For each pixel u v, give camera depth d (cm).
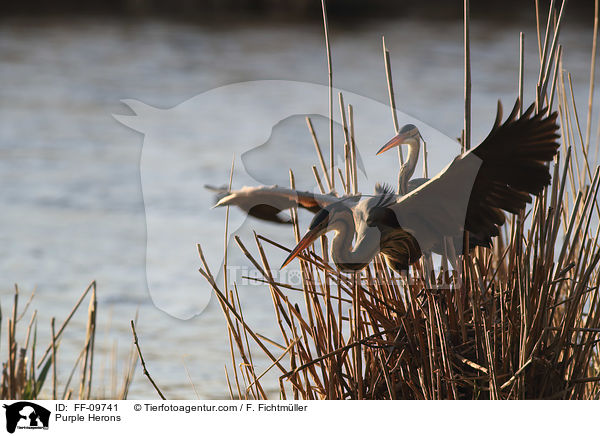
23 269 1666
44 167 2452
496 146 595
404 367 741
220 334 1338
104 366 1218
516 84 3189
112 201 2170
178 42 4369
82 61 4047
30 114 3103
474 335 724
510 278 732
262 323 1345
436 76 3391
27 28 4928
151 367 1216
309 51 3953
